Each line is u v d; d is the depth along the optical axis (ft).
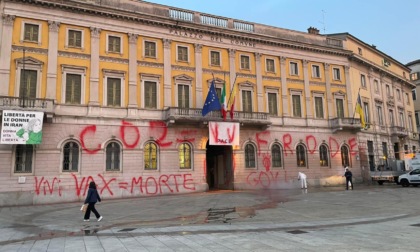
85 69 86.74
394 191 86.74
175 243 30.71
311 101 118.93
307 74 119.55
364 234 33.09
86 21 88.58
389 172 116.88
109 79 89.71
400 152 150.51
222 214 51.96
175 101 96.53
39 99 77.92
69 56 85.56
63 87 83.71
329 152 118.32
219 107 91.66
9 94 77.71
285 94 113.70
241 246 28.66
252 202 68.39
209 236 33.76
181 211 56.85
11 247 31.55
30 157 77.82
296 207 58.54
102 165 84.79
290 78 116.26
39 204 76.02
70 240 34.09
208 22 105.70
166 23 97.55
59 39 85.15
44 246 31.48
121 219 49.57
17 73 79.30
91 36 88.84
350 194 80.94
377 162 133.49
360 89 134.72
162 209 60.23
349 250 26.32
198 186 95.45
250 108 107.65
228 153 105.40
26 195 75.56
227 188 104.63
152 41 96.63
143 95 92.73
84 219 49.21
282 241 30.37
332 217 46.55
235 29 107.86
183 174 94.07
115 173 85.81
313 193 86.22
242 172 102.99
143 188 88.38
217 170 112.06
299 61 119.55
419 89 194.39
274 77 113.19
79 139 83.20
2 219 53.36
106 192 83.87
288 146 111.14
